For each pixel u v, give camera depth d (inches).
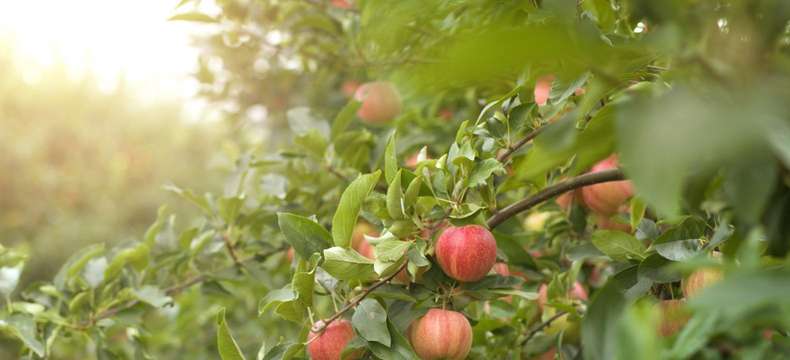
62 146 249.1
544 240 64.6
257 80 102.8
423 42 51.6
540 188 51.2
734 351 36.4
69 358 86.1
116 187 254.1
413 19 47.1
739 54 29.5
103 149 255.4
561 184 48.5
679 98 24.4
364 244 55.7
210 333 99.4
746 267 30.7
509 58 23.5
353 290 49.5
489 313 58.8
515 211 49.4
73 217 239.9
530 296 49.7
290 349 48.7
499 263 57.6
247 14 89.7
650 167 22.9
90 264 66.9
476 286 50.6
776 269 29.3
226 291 70.0
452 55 23.9
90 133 253.0
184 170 260.2
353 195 46.9
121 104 265.0
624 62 32.9
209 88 103.9
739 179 31.3
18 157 233.5
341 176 67.1
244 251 70.6
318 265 50.3
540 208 62.2
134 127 263.0
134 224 251.8
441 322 48.6
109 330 71.0
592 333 38.5
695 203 37.2
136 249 65.0
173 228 74.1
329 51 84.8
